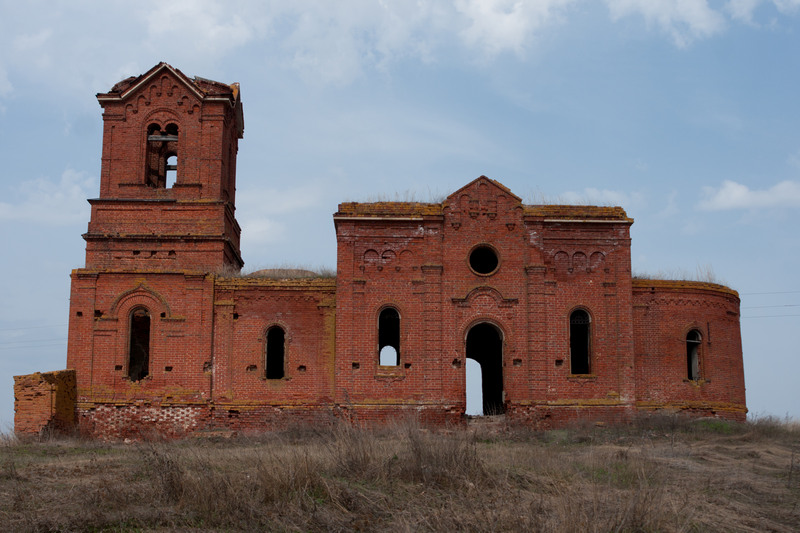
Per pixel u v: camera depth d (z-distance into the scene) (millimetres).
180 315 36625
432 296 35562
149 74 40094
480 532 16172
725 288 37969
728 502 19609
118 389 35969
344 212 36125
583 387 35188
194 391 35906
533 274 35812
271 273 38562
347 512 17266
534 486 20062
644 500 17109
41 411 32344
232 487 17797
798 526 18078
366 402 34719
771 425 32688
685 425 32719
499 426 34562
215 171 39531
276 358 39000
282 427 34844
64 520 16297
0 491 18625
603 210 36625
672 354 36469
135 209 39188
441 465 20094
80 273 36812
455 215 36219
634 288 36875
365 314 35469
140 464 21750
